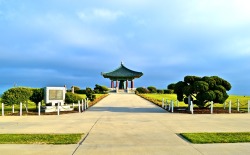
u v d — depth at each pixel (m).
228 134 11.69
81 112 23.70
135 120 17.42
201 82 23.64
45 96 24.66
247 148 9.12
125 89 81.12
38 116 20.66
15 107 28.97
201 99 23.48
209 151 8.73
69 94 27.08
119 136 11.48
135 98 47.75
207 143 9.90
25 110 25.69
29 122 16.69
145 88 72.44
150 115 20.75
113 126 14.62
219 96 23.47
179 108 26.70
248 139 10.52
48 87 24.70
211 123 15.84
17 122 16.72
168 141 10.35
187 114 21.58
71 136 11.29
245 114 21.50
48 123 16.09
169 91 70.50
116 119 18.05
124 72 84.06
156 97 49.56
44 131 12.94
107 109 26.75
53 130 13.26
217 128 13.78
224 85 25.19
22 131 12.97
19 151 8.77
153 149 9.01
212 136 11.18
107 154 8.37
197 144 9.74
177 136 11.43
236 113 22.36
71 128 13.93
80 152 8.61
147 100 41.50
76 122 16.48
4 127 14.42
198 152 8.60
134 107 29.19
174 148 9.15
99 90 70.12
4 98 22.94
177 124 15.41
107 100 41.84
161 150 8.88
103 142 10.19
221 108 26.88
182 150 8.87
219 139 10.52
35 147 9.30
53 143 9.92
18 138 10.84
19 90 23.25
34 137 11.07
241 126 14.52
